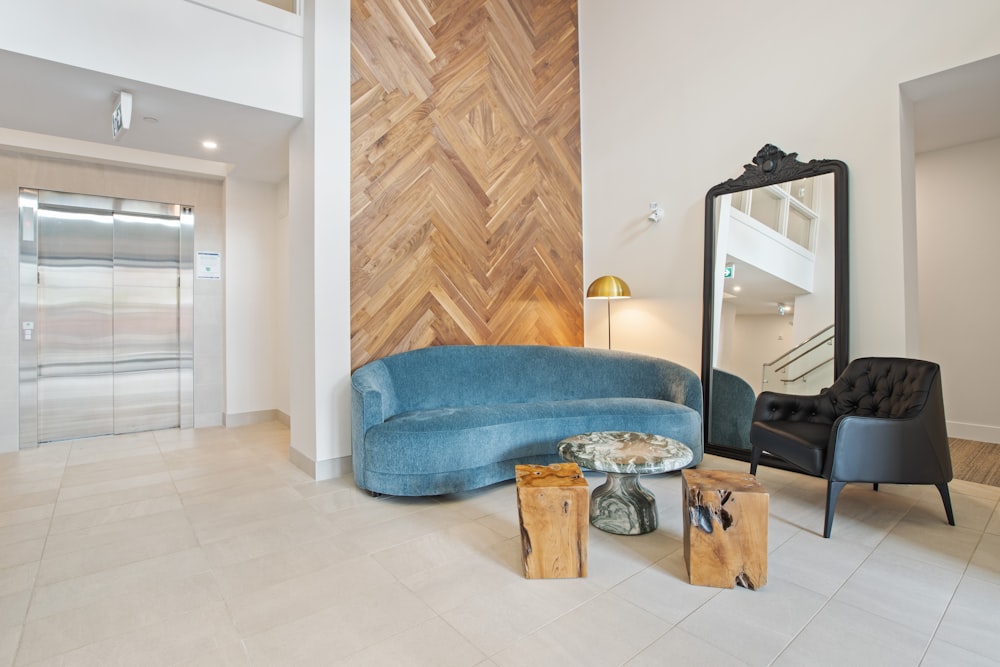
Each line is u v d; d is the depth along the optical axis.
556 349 4.24
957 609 1.86
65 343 4.41
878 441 2.54
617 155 4.86
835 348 3.41
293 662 1.58
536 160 4.75
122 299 4.66
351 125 3.55
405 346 3.84
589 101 5.13
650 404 3.62
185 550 2.37
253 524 2.67
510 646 1.66
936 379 2.68
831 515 2.51
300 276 3.61
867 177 3.36
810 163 3.54
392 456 2.95
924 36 3.12
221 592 2.00
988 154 4.31
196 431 4.82
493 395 3.95
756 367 3.84
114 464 3.74
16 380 4.11
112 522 2.69
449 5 4.13
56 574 2.14
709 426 4.10
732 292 3.98
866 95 3.36
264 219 5.21
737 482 2.14
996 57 2.89
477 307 4.29
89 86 2.96
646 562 2.25
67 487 3.24
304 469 3.56
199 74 3.10
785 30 3.73
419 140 3.93
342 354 3.51
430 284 3.99
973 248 4.39
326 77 3.43
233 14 3.22
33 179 4.16
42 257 4.28
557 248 4.91
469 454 3.06
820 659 1.58
